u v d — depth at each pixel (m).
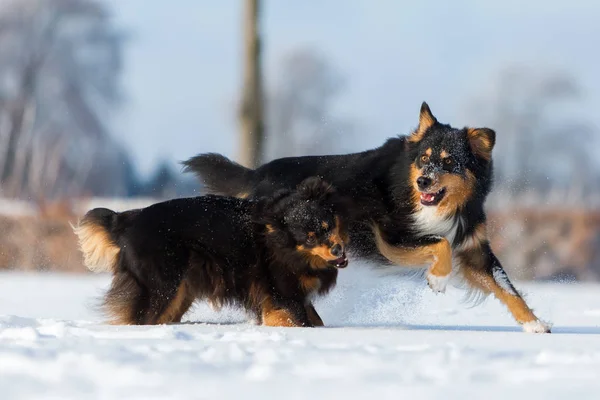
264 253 12.21
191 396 6.09
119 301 11.99
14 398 6.04
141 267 11.93
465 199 12.59
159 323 11.94
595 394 6.16
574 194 31.33
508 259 28.20
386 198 12.93
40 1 71.44
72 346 8.11
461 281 13.08
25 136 68.69
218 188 14.45
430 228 12.60
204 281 12.23
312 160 13.72
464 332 10.36
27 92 70.44
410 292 14.34
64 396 6.08
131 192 71.62
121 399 6.01
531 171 72.44
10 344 8.29
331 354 7.84
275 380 6.61
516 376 6.82
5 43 70.69
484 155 12.80
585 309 16.64
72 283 22.89
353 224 12.80
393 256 12.85
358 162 13.32
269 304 12.16
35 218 28.34
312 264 12.12
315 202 12.03
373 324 12.98
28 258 28.22
